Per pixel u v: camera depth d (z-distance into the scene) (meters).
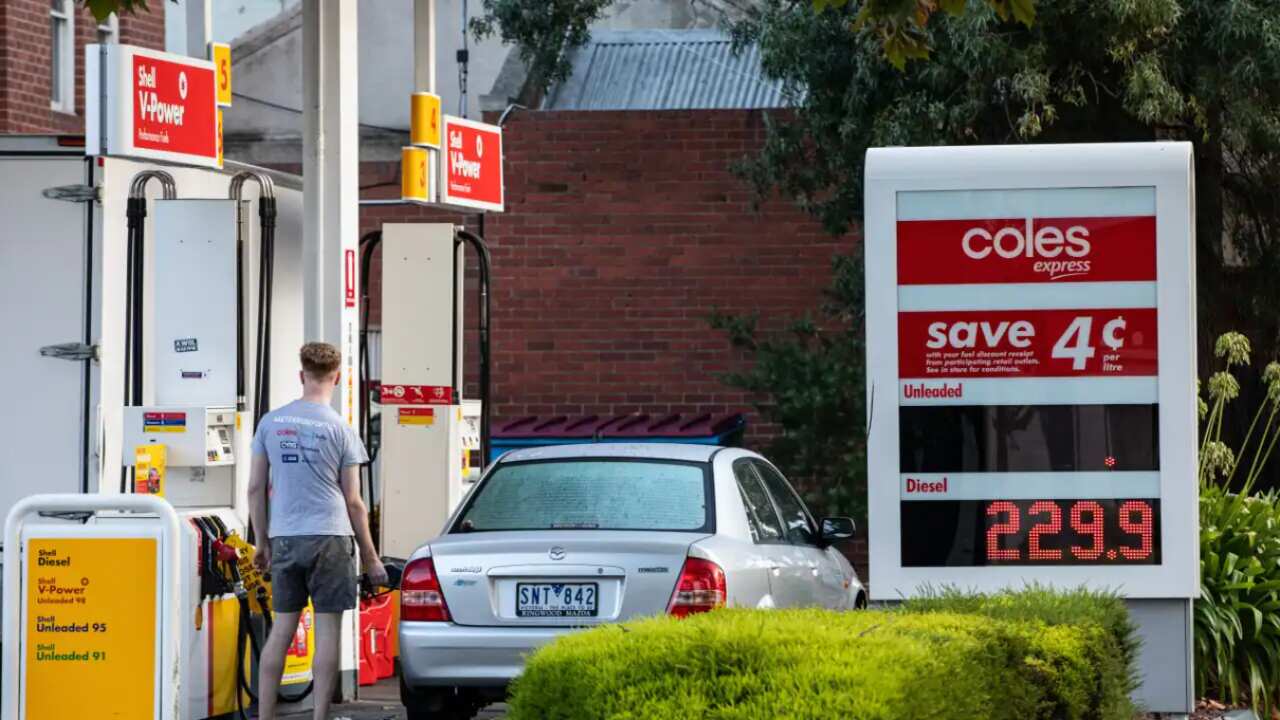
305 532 28.56
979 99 46.25
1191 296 25.83
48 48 65.19
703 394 59.59
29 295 30.22
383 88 65.19
